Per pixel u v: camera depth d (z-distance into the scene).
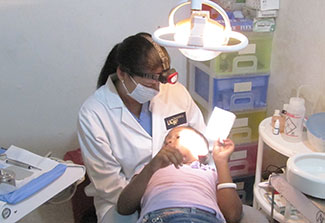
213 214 1.29
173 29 1.06
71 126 2.37
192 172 1.43
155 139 1.59
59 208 2.26
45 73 2.19
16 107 2.23
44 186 1.35
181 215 1.23
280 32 1.98
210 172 1.47
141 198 1.38
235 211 1.35
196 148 1.52
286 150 1.51
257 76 2.08
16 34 2.06
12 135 2.29
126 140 1.55
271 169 2.10
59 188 1.38
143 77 1.35
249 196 2.25
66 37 2.14
